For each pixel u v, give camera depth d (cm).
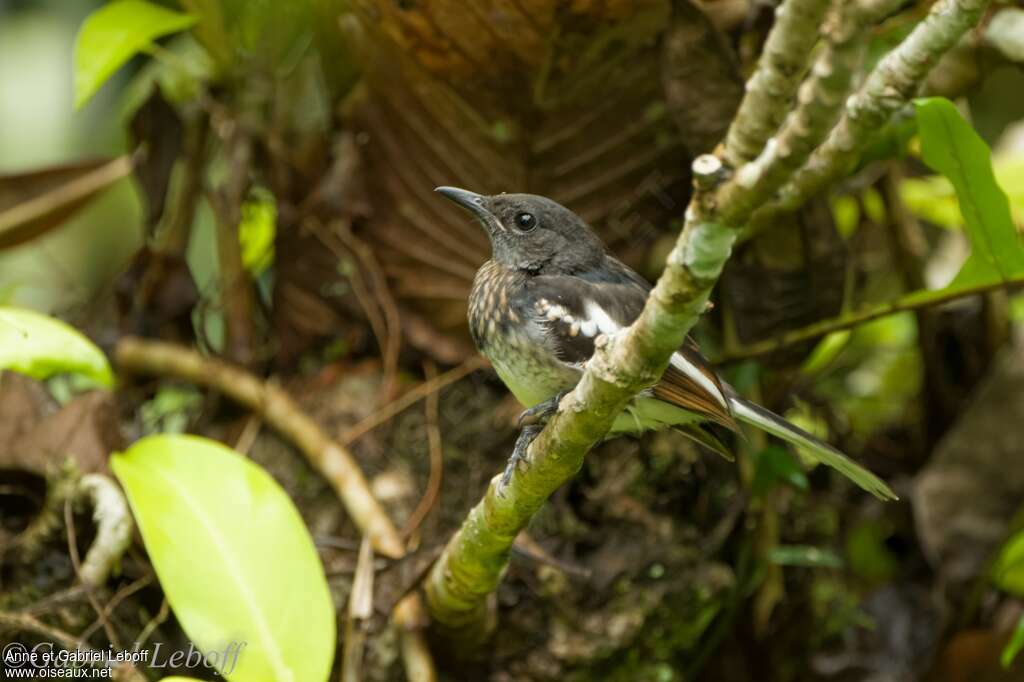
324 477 858
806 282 853
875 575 979
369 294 916
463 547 665
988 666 877
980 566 883
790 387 910
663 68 782
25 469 826
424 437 892
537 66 788
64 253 1176
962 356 987
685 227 423
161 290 959
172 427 980
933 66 408
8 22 1270
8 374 854
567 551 849
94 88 855
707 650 864
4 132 1236
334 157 921
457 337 912
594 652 822
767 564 876
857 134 440
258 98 937
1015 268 771
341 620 812
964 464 902
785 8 368
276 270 945
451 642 791
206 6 890
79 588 759
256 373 941
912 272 955
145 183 955
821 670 912
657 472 875
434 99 829
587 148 837
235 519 695
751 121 392
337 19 829
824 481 973
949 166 725
